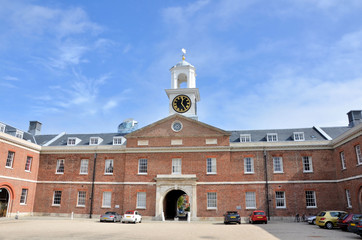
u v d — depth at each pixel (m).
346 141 31.17
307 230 22.45
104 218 31.36
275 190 34.66
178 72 44.59
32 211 37.53
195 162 35.88
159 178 35.41
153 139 37.34
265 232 21.00
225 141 36.12
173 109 42.34
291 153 35.53
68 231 20.67
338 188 33.59
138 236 18.17
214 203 34.56
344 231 21.62
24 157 36.56
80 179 37.88
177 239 16.91
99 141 40.53
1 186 32.47
